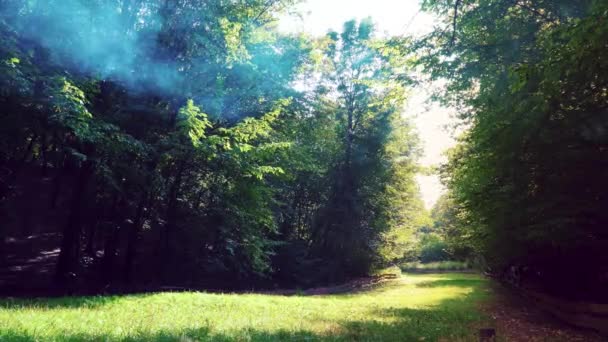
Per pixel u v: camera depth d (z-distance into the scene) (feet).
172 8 56.24
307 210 124.36
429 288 88.43
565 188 33.83
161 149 55.72
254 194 66.49
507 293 71.67
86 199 59.00
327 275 108.06
